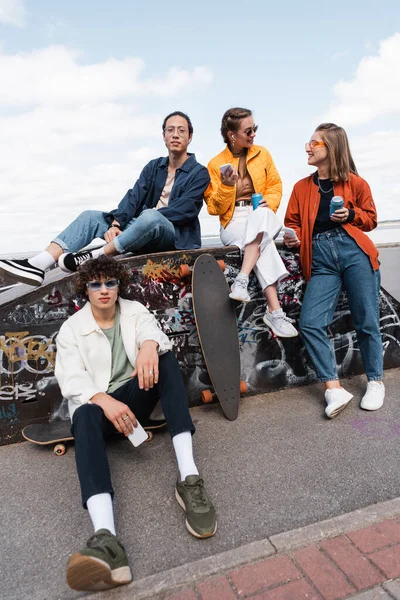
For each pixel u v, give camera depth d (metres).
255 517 2.04
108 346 2.47
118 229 3.32
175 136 3.43
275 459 2.53
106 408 2.09
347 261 3.15
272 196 3.68
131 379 2.44
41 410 2.89
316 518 2.02
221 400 3.02
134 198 3.59
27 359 2.84
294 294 3.46
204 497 2.01
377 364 3.18
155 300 3.09
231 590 1.62
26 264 2.93
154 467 2.51
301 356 3.54
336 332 3.63
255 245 3.12
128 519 2.07
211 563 1.74
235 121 3.43
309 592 1.59
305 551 1.80
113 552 1.65
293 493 2.21
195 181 3.43
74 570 1.52
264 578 1.67
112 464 2.57
